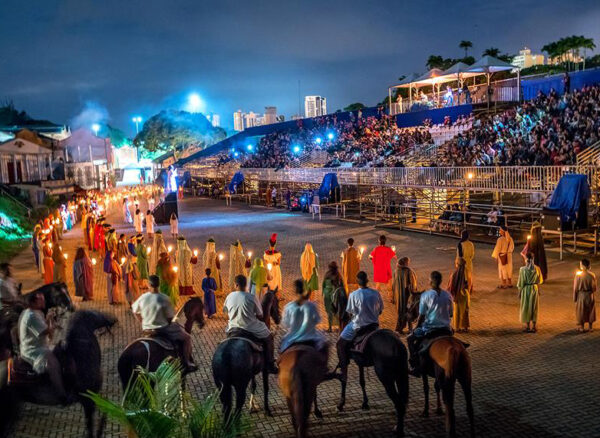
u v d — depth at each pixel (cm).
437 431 823
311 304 832
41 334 796
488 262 2050
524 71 5891
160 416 573
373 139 4459
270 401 954
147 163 10988
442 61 6134
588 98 3142
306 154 5197
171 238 3017
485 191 2553
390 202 3262
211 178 6412
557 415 857
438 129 4209
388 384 804
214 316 1497
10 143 4959
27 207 4003
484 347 1184
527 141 2978
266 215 4006
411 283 1270
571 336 1234
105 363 1155
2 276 1153
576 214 1992
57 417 915
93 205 4309
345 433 828
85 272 1716
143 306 879
